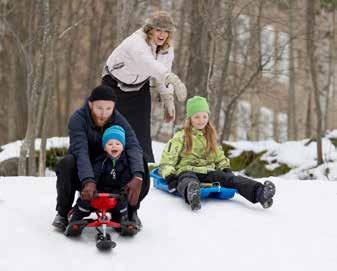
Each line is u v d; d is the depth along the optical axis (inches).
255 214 465.4
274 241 417.1
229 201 495.2
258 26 1136.2
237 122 1909.4
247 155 1013.2
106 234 388.8
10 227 394.9
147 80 552.4
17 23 1448.1
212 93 1020.5
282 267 379.6
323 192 537.0
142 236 410.9
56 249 378.9
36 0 1095.0
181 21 1312.7
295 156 983.6
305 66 1596.9
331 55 1485.0
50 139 1039.6
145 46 522.0
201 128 502.9
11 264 354.6
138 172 397.4
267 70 1103.0
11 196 484.1
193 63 1013.8
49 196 488.7
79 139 401.1
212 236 418.9
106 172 403.2
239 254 394.3
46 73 912.3
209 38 1059.9
